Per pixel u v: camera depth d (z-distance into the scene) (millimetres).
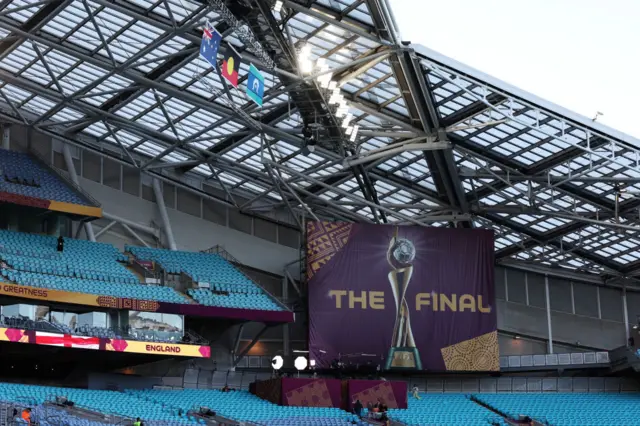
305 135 44531
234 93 46250
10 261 45562
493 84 43031
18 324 40750
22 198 47531
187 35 41812
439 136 47281
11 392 38812
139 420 36875
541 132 44312
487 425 48875
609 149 46344
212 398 47094
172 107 49219
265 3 38281
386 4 40094
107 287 47375
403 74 43844
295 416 45250
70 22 44281
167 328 46562
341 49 43781
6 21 44688
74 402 39375
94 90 49250
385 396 48250
